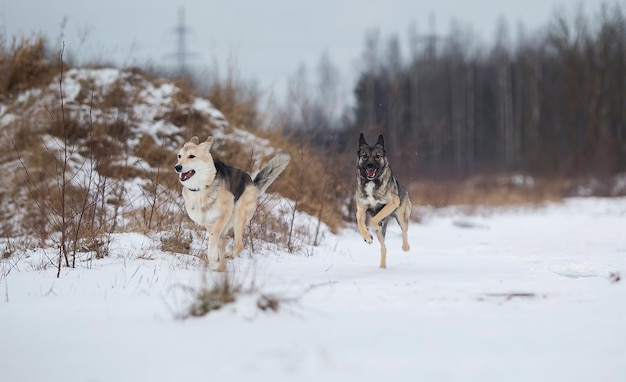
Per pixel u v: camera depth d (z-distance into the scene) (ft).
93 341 15.51
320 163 52.37
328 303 19.77
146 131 52.08
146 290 23.09
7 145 47.88
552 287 22.72
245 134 55.52
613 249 39.04
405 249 34.99
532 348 14.38
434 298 20.52
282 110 59.47
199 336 15.62
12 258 31.45
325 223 47.32
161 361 13.64
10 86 53.67
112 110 52.70
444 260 34.76
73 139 49.34
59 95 52.06
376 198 31.55
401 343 14.73
